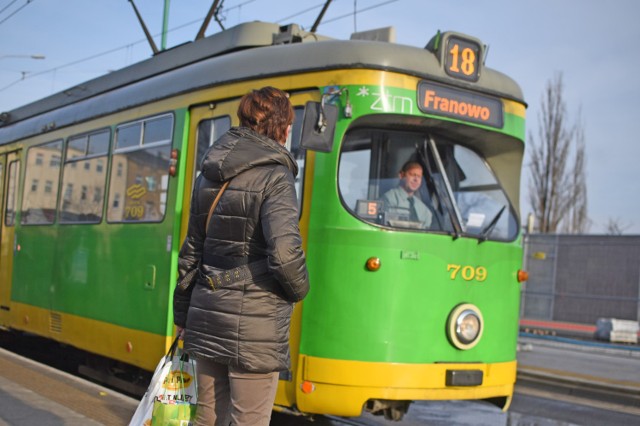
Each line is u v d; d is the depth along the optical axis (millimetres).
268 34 7184
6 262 10914
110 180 8477
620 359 13664
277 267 2930
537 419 8289
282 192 3066
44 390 6418
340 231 5867
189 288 3340
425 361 5926
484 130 6504
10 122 12109
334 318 5816
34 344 12312
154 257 7422
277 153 3143
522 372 11297
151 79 8172
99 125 8914
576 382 10469
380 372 5762
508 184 6898
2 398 5953
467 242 6258
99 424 5375
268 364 3066
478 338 6180
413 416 8039
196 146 7137
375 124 6156
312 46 6297
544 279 18188
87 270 8625
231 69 6828
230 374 3111
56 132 10039
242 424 3098
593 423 8227
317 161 6020
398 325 5852
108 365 8547
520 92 6895
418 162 6328
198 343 3111
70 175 9461
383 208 6059
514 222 6824
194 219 3289
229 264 3104
